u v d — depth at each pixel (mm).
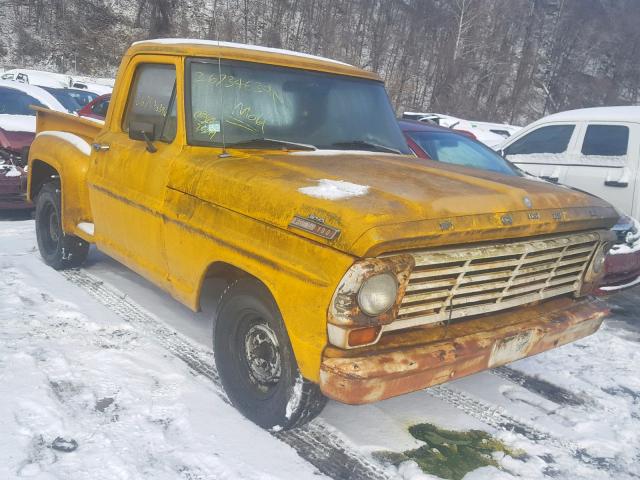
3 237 7211
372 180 3342
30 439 3174
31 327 4559
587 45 52156
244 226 3305
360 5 45812
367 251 2729
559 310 3717
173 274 4004
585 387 4465
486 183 3545
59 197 5695
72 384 3789
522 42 51406
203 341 4586
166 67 4332
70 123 5844
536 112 47250
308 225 2953
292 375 3205
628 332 5801
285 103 4273
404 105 40812
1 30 40500
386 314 2846
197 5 44938
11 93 10125
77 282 5652
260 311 3336
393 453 3420
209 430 3418
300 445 3400
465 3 42406
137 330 4699
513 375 4613
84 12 43000
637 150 7867
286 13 44531
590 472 3412
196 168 3762
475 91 43469
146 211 4137
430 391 4207
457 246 3061
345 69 4742
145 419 3480
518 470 3365
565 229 3533
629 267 6098
